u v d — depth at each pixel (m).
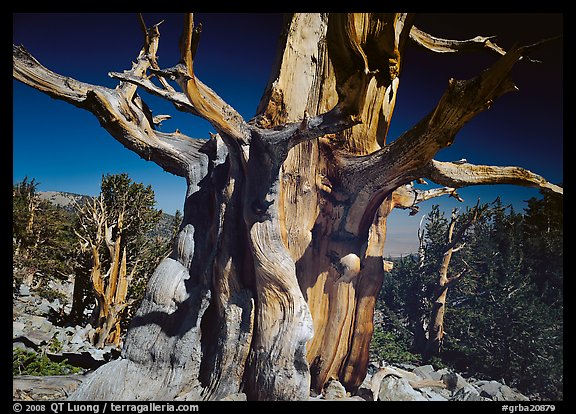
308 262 7.86
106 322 14.77
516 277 15.84
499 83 5.82
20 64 8.31
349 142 8.03
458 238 18.97
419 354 16.62
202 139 9.52
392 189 7.80
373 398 7.79
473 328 16.19
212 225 7.92
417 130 6.80
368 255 8.55
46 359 9.30
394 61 6.30
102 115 8.86
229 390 6.80
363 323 8.21
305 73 8.02
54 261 22.94
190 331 7.29
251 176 7.14
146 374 7.18
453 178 7.20
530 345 14.05
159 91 7.18
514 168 7.14
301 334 6.63
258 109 8.41
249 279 7.40
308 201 7.92
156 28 9.36
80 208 20.08
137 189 20.50
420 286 20.89
